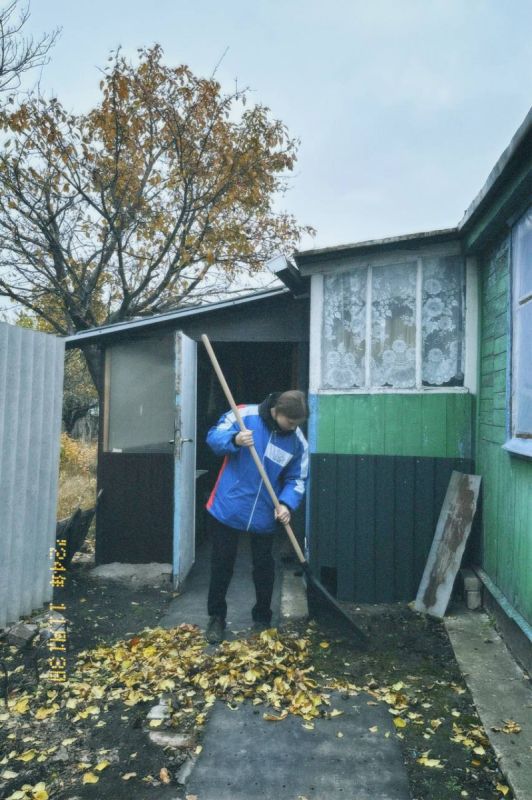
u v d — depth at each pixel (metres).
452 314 4.75
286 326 6.11
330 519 4.87
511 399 3.73
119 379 6.27
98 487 6.10
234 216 11.79
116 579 5.45
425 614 4.34
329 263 5.03
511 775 2.41
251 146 11.05
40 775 2.45
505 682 3.24
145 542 6.02
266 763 2.54
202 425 7.73
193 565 6.04
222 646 3.70
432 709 3.01
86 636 3.99
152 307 11.41
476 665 3.45
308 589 4.00
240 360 9.34
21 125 9.60
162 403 6.21
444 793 2.36
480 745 2.67
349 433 4.91
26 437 4.06
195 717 2.91
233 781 2.42
